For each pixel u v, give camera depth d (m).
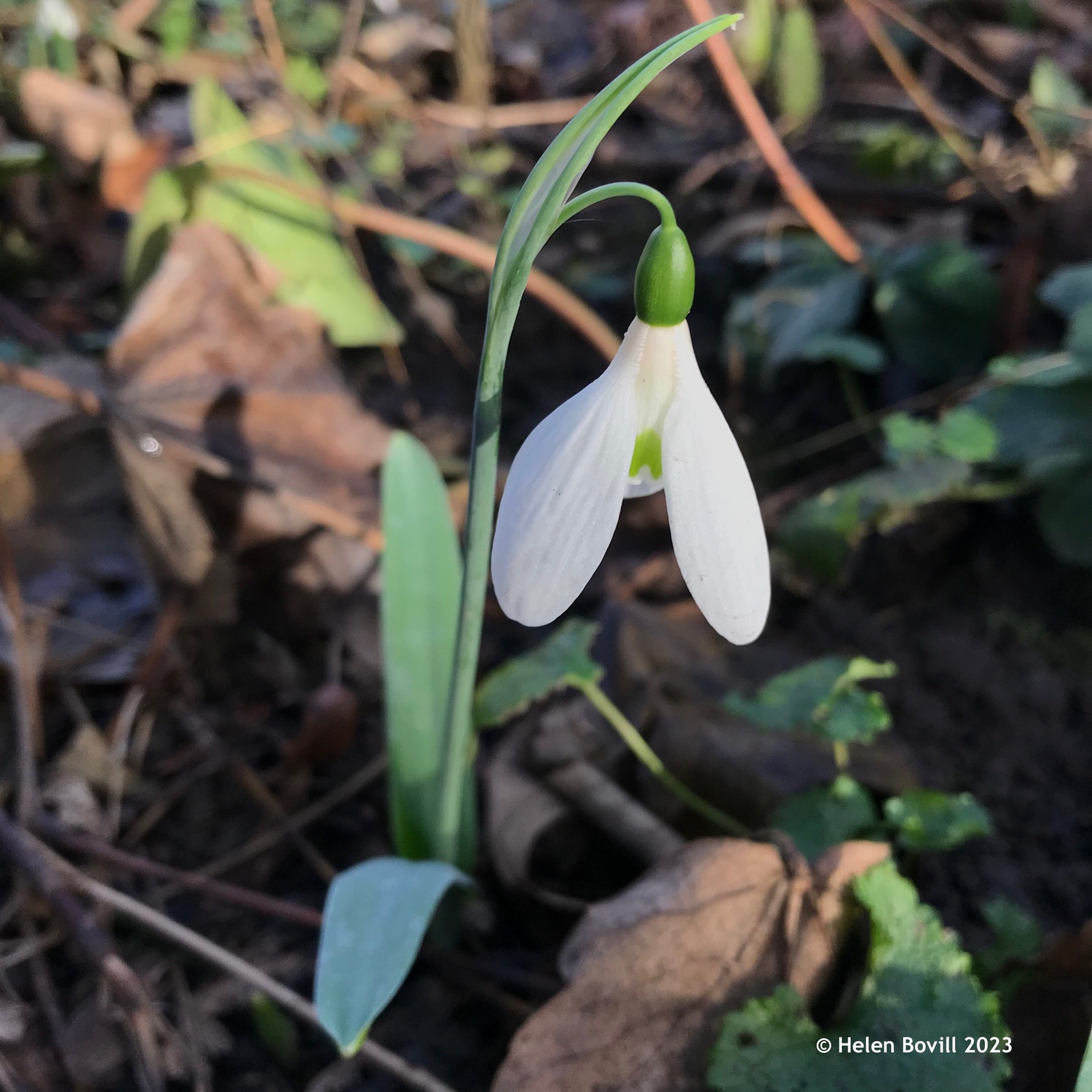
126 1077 0.13
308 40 0.38
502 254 0.09
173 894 0.15
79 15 0.33
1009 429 0.20
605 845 0.16
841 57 0.38
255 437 0.20
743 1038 0.11
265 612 0.19
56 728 0.17
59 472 0.20
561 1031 0.12
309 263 0.25
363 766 0.17
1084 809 0.17
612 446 0.09
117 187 0.28
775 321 0.25
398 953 0.11
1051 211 0.24
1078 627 0.20
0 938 0.14
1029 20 0.39
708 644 0.18
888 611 0.20
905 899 0.12
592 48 0.41
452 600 0.14
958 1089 0.11
